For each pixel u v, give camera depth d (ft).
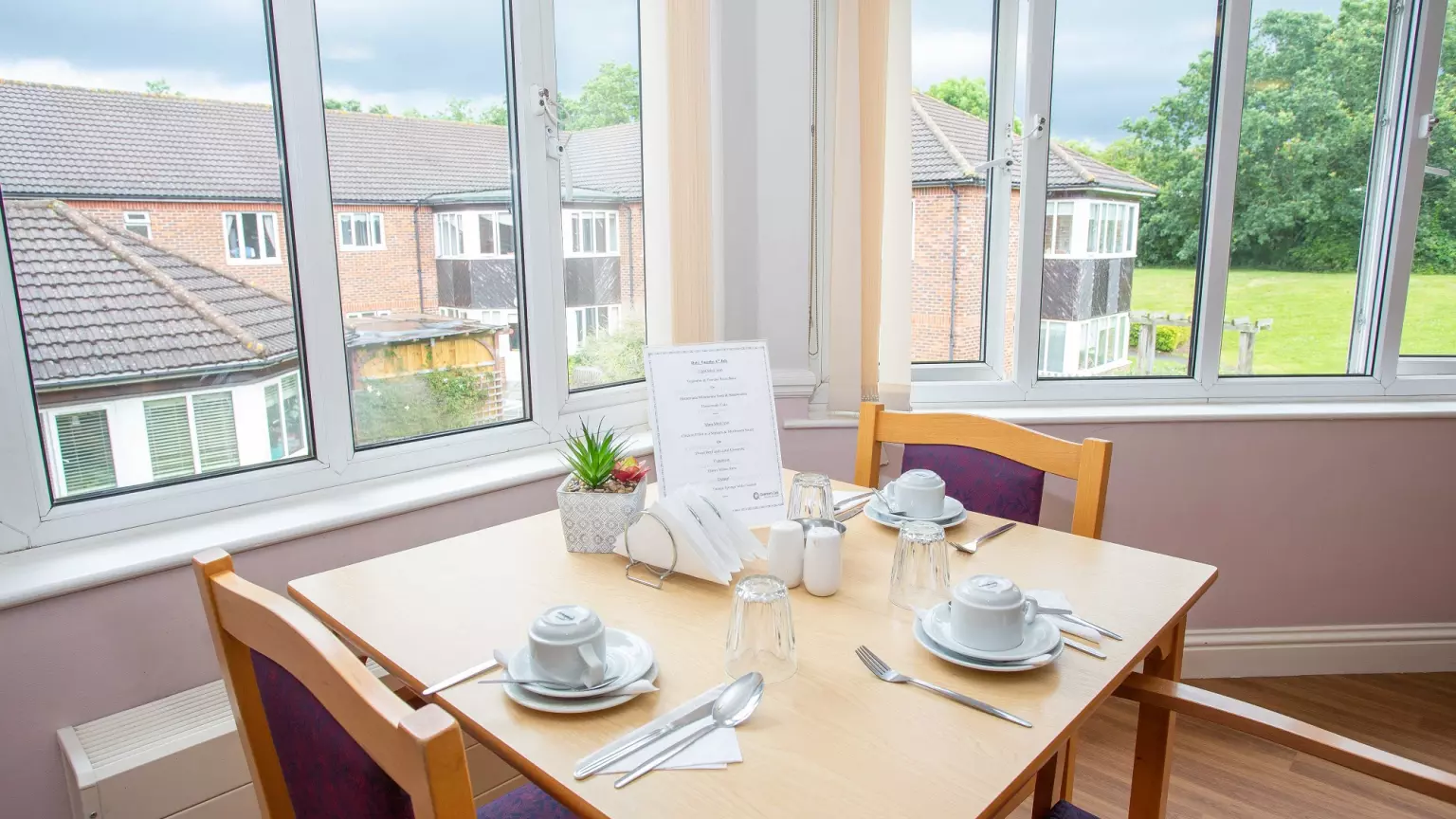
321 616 3.80
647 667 3.14
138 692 4.78
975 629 3.25
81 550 4.84
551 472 6.46
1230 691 7.65
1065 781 4.96
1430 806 6.04
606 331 7.48
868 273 7.43
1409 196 7.80
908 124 7.30
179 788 4.39
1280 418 7.54
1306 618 7.96
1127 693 3.62
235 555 5.07
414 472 6.32
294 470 5.74
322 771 2.53
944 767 2.61
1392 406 7.88
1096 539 4.73
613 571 4.28
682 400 4.77
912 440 5.78
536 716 2.94
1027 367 8.14
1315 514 7.78
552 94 6.68
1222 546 7.83
